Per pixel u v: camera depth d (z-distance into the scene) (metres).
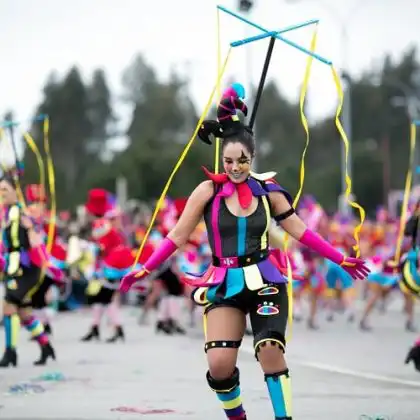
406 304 25.42
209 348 9.02
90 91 184.12
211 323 9.09
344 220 30.72
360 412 11.55
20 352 18.80
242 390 13.50
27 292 16.06
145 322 27.25
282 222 9.43
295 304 28.69
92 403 11.99
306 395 13.15
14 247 15.88
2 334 23.12
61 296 31.28
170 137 149.38
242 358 18.03
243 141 9.18
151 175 101.50
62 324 27.16
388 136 150.25
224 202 9.21
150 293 27.52
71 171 165.75
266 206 9.27
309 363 17.44
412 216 15.77
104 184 122.56
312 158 153.75
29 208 18.55
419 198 15.70
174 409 11.52
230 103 9.30
